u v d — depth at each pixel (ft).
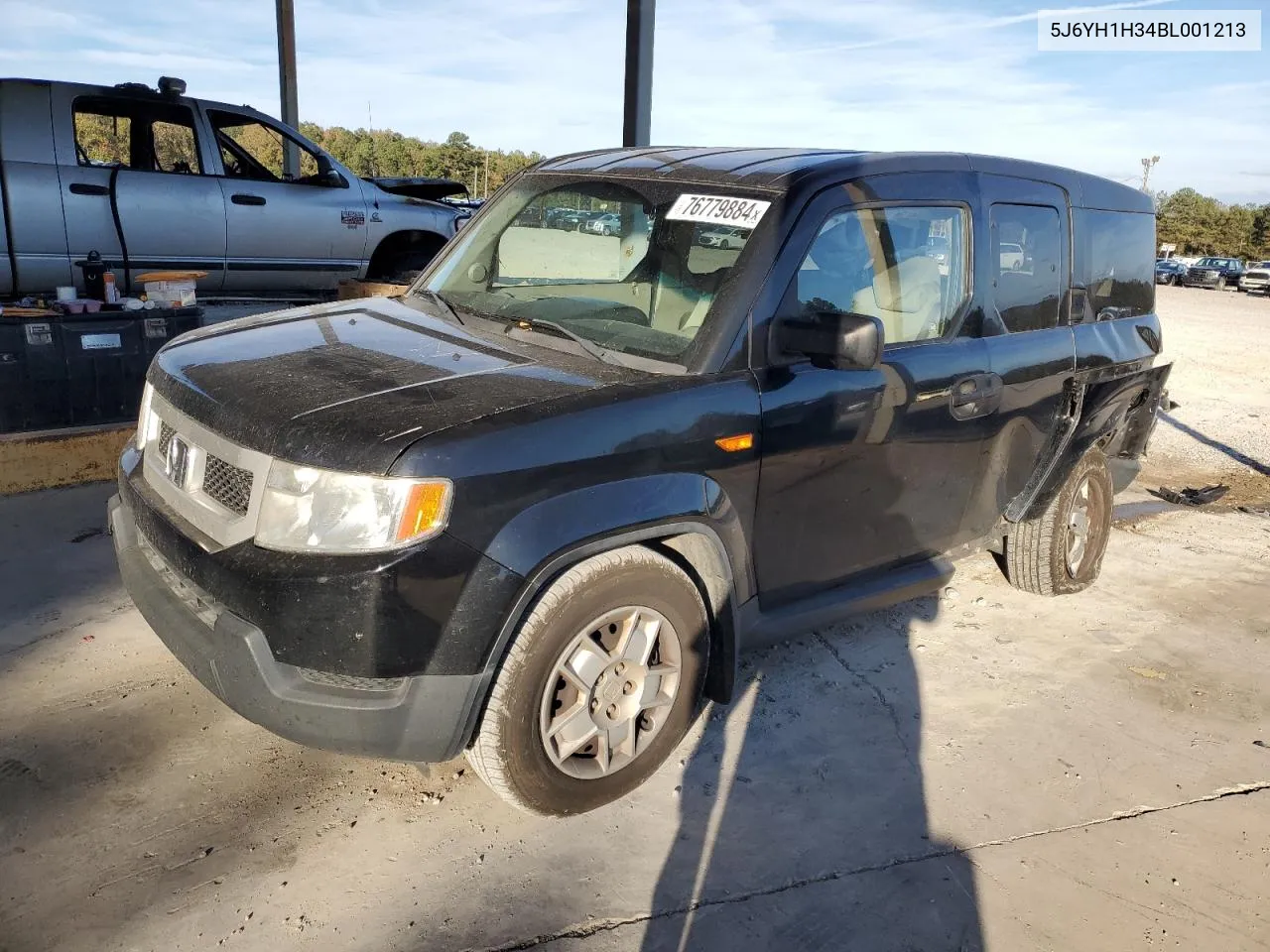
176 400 9.44
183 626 8.66
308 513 7.80
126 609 12.92
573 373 9.33
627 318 10.39
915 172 11.77
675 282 10.35
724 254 10.17
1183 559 17.87
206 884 8.23
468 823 9.26
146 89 25.45
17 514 15.96
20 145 23.24
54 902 7.89
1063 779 10.69
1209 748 11.53
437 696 7.95
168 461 9.41
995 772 10.75
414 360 9.62
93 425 18.03
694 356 9.61
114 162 25.40
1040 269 13.57
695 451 9.21
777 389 9.92
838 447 10.61
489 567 7.92
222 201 26.37
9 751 9.75
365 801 9.45
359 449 7.75
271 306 28.84
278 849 8.71
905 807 10.00
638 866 8.86
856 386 10.66
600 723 9.20
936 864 9.19
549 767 8.88
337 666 7.77
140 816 8.99
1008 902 8.77
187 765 9.78
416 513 7.61
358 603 7.59
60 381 17.53
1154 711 12.30
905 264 11.55
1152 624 14.88
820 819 9.71
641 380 9.21
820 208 10.50
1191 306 89.61
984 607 15.10
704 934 8.11
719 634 10.13
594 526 8.45
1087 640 14.17
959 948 8.20
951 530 12.88
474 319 11.22
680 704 9.83
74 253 24.25
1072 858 9.43
